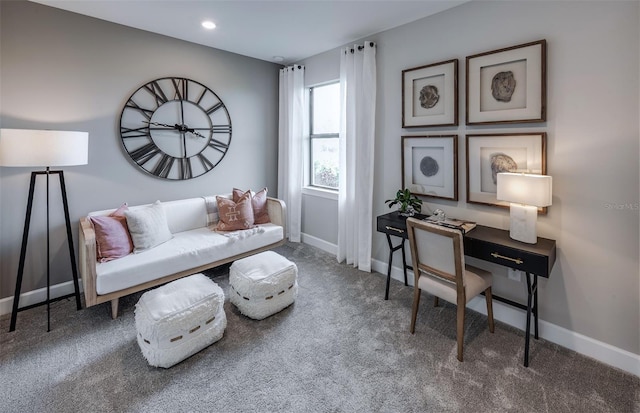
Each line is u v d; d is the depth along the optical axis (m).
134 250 2.68
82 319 2.43
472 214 2.58
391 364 1.96
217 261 2.97
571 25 1.98
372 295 2.86
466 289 1.98
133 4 2.57
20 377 1.82
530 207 2.04
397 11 2.66
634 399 1.69
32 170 2.60
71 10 2.66
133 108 3.08
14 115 2.49
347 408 1.63
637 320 1.88
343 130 3.52
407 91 2.90
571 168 2.04
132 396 1.70
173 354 1.90
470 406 1.65
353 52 3.35
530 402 1.67
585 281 2.04
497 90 2.32
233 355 2.03
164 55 3.24
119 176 3.06
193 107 3.50
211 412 1.61
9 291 2.57
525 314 2.33
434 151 2.77
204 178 3.69
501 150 2.34
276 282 2.46
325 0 2.49
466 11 2.48
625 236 1.89
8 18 2.42
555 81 2.06
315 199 4.13
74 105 2.75
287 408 1.63
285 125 4.20
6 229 2.53
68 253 2.81
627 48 1.80
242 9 2.64
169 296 2.02
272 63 4.19
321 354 2.04
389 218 2.80
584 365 1.96
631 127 1.82
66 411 1.60
